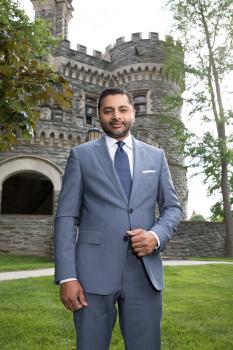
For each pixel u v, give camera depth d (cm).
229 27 2297
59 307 645
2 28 487
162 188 265
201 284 941
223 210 2267
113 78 2945
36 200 2472
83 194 257
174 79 2880
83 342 231
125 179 256
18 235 1858
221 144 2105
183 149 2170
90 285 234
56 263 235
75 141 2006
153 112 2759
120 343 462
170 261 1642
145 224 247
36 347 435
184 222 2114
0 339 464
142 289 242
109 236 240
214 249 2119
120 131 262
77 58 2766
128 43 2895
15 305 652
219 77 2325
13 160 1902
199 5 2319
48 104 1977
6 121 507
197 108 2267
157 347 240
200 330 514
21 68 468
